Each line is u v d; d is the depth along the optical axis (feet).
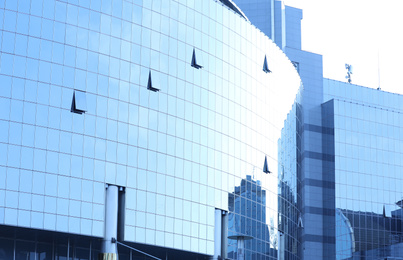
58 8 249.75
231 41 307.37
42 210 233.76
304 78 456.04
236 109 305.12
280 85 347.36
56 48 247.09
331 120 446.60
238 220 297.33
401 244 440.45
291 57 456.45
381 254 434.30
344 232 431.84
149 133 264.31
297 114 377.09
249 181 307.78
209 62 293.23
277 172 335.47
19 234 238.89
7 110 234.79
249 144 311.47
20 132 235.40
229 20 307.99
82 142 246.27
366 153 448.65
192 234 271.49
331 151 442.91
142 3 271.49
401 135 461.78
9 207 228.63
